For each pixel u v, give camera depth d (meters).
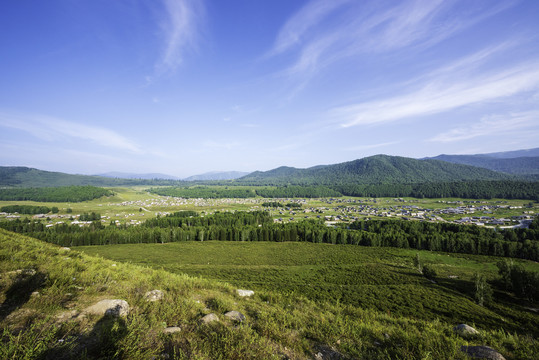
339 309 11.55
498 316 29.77
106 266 11.95
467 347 7.20
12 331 4.86
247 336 6.52
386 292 35.78
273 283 39.31
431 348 6.96
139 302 7.91
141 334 5.59
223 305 9.33
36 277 7.31
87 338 5.18
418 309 30.08
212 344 5.92
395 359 6.52
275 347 6.50
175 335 6.18
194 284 12.07
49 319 5.62
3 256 9.12
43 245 13.77
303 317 9.41
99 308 6.64
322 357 6.42
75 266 10.02
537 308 33.69
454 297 35.47
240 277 44.62
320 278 46.06
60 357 4.36
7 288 6.41
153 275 12.13
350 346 7.03
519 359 7.04
